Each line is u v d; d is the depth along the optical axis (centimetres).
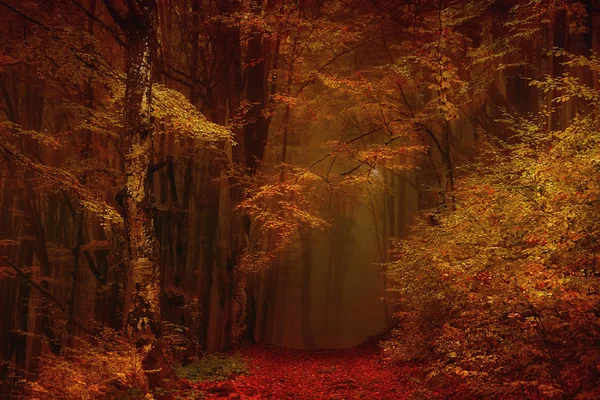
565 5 1345
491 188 1027
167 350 1462
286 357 2012
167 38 2138
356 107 2591
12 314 2494
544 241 788
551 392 643
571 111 1612
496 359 820
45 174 1323
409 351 1293
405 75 1733
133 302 1135
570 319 705
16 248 2442
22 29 1717
